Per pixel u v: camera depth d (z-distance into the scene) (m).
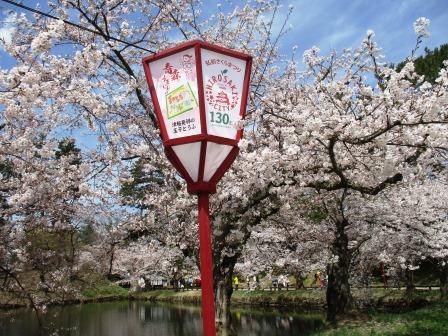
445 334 8.70
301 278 23.67
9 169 8.27
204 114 3.07
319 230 14.38
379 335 9.55
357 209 14.06
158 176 9.31
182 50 3.25
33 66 6.46
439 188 15.82
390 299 17.11
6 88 6.08
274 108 7.74
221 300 8.87
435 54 17.02
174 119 3.17
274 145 7.19
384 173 6.12
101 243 12.66
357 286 17.91
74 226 9.80
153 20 8.95
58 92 6.38
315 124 5.16
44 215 8.77
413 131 5.63
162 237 9.56
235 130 3.21
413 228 14.48
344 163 6.63
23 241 9.47
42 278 11.27
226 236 7.83
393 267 17.20
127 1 8.77
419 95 6.40
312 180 6.88
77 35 8.33
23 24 7.96
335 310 13.52
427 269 23.22
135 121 8.41
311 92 7.88
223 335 8.66
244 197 7.19
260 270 16.45
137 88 7.57
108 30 8.51
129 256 21.84
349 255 14.48
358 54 7.84
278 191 7.14
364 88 5.85
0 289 9.66
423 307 13.98
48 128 7.37
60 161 7.91
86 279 14.59
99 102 6.55
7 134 7.02
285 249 15.39
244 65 3.39
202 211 2.95
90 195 7.79
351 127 5.45
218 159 3.10
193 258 9.41
